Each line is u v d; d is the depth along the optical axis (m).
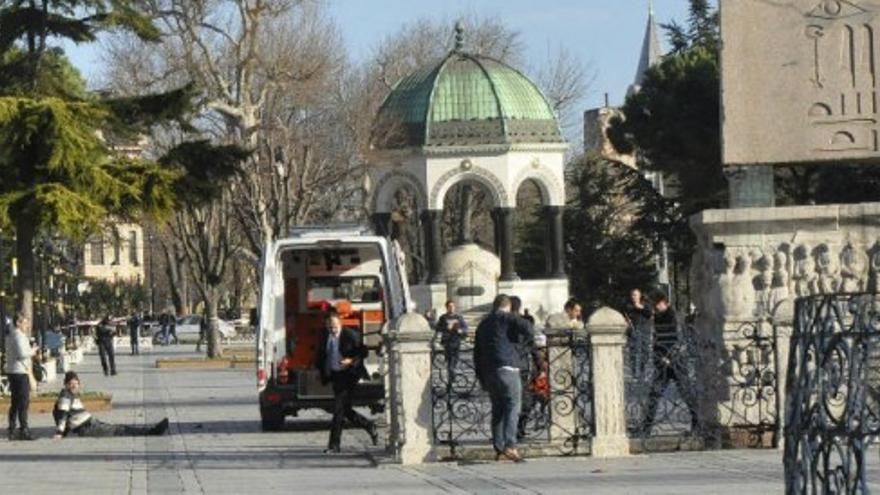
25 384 32.91
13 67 43.16
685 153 64.62
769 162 24.62
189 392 50.06
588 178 77.69
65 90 43.78
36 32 43.12
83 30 43.41
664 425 25.17
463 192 84.12
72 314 99.19
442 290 71.00
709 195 64.69
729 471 21.41
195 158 43.59
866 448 10.71
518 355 24.12
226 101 63.06
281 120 69.56
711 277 24.91
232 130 65.81
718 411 24.66
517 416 24.00
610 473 21.88
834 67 24.48
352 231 34.50
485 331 24.05
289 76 67.31
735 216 24.77
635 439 24.69
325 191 74.62
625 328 24.55
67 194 41.00
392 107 73.25
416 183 72.00
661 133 64.69
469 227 87.19
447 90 72.44
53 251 78.25
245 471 24.75
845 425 10.77
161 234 88.44
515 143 71.56
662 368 25.08
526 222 84.44
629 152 68.44
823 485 10.91
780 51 24.66
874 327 10.84
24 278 42.59
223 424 35.88
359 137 73.25
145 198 42.69
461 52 74.62
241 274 118.06
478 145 71.69
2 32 42.91
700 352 24.98
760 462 22.41
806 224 24.75
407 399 24.42
